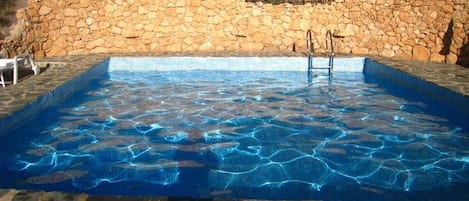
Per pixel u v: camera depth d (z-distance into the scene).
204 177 4.32
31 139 5.38
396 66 8.17
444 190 4.02
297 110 6.69
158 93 7.71
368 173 4.41
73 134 5.56
